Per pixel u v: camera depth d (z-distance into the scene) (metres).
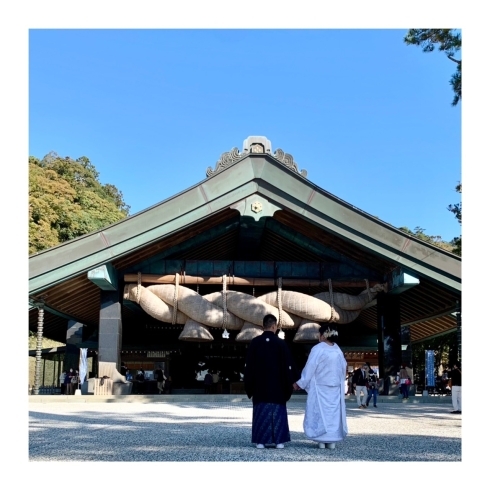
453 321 31.00
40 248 47.06
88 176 66.44
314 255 23.77
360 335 33.78
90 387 20.53
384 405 19.20
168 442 7.98
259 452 6.79
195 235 22.44
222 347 31.14
